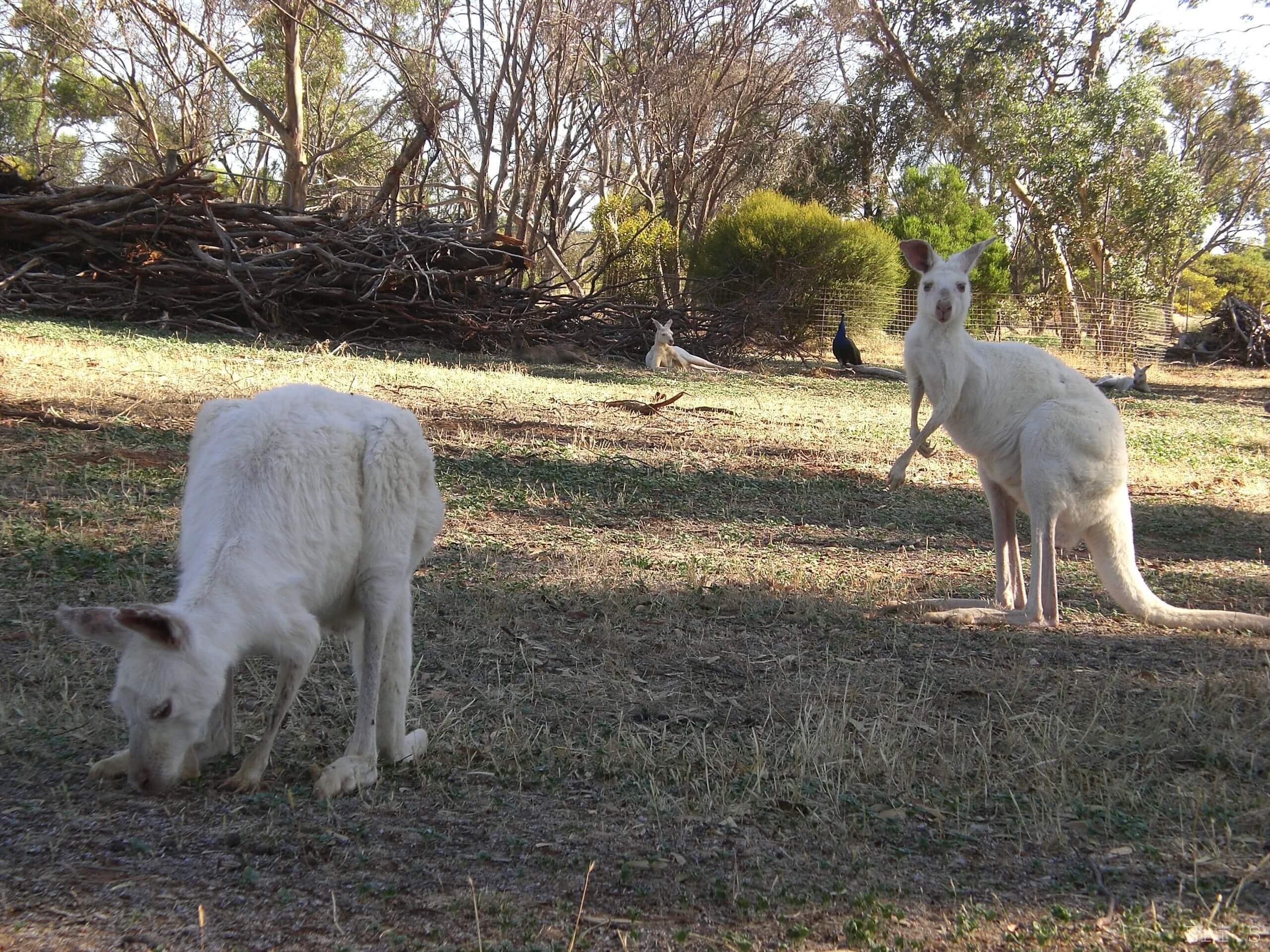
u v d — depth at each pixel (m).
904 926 3.01
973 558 8.14
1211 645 6.09
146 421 9.63
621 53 35.97
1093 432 6.30
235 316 17.23
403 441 3.64
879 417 15.20
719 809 3.70
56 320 15.28
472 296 19.72
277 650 3.33
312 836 3.24
